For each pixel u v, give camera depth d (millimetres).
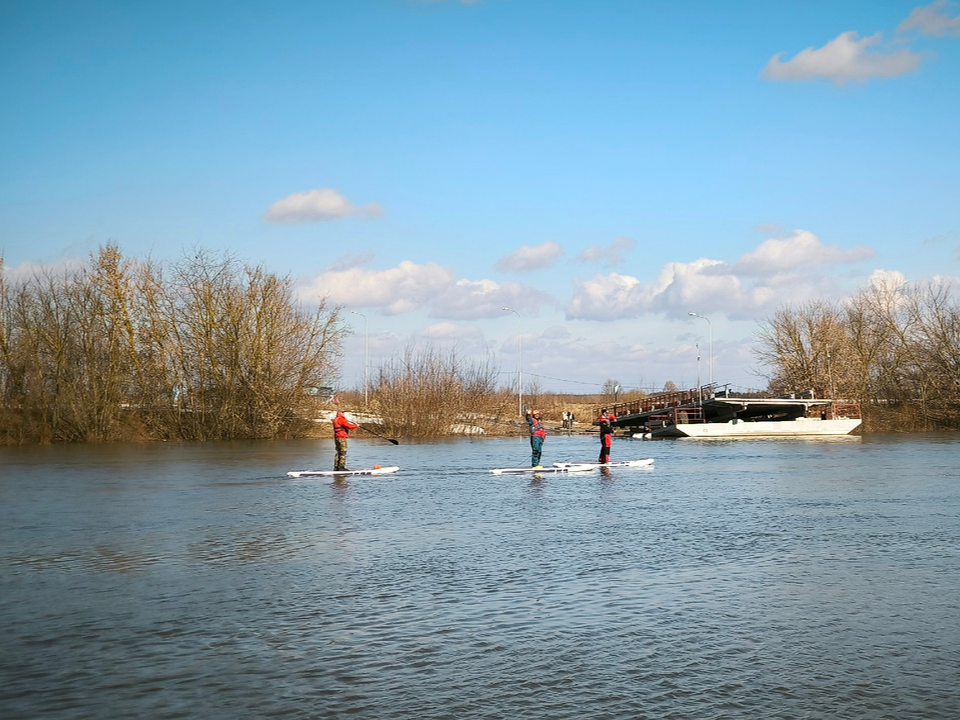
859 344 93125
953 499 26250
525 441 68250
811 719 8180
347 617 11805
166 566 15500
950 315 86812
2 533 19688
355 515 22531
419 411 71938
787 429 74812
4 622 11641
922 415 87688
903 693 8859
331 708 8477
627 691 8922
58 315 62375
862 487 30234
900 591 13297
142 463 43000
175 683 9195
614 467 40062
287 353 66688
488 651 10266
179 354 64875
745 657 10023
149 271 64250
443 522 21125
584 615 11883
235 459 46000
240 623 11531
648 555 16375
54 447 58406
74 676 9430
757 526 20312
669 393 85062
